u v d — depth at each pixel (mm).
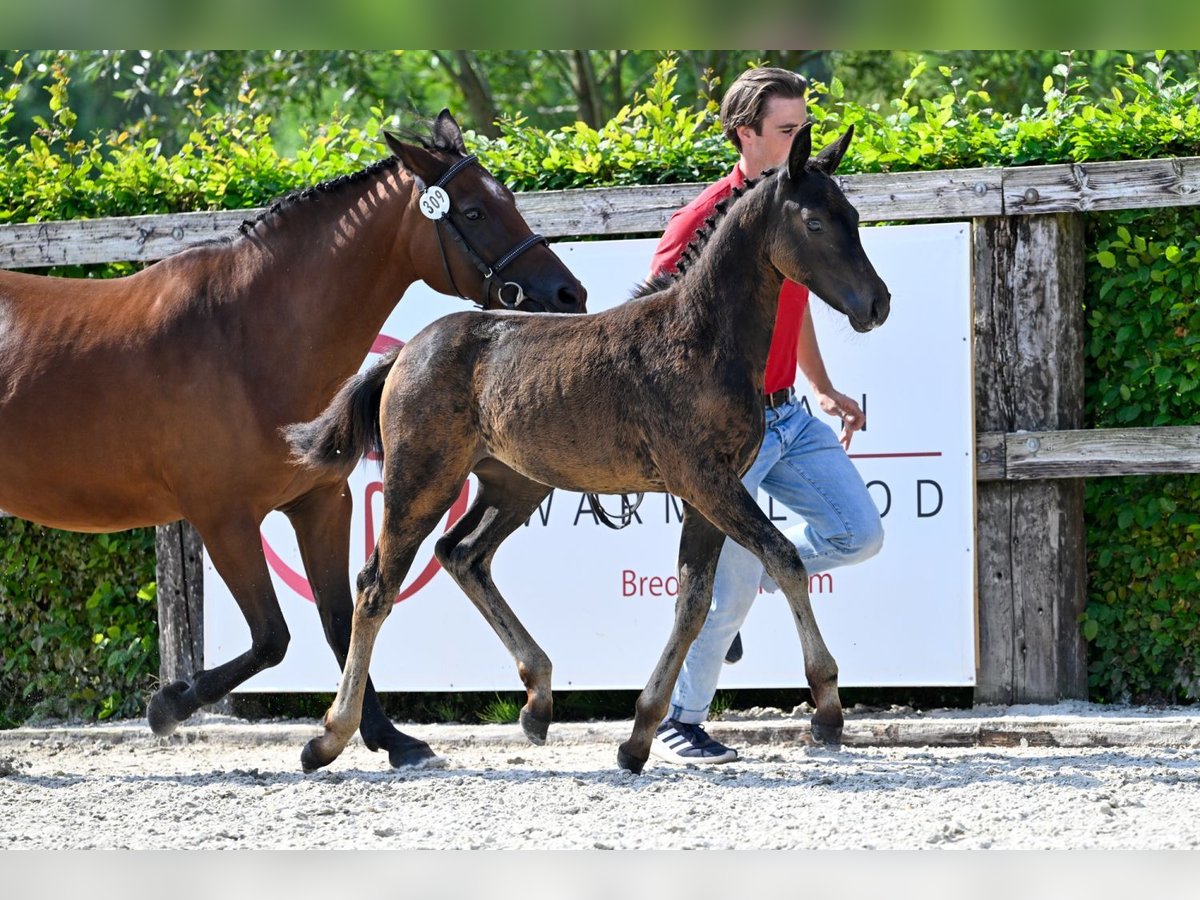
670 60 13117
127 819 8016
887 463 11375
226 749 11617
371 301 9984
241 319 9703
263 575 9641
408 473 8961
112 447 9773
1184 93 11570
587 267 11914
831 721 8688
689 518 8641
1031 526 11367
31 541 13148
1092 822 7219
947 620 11273
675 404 8297
